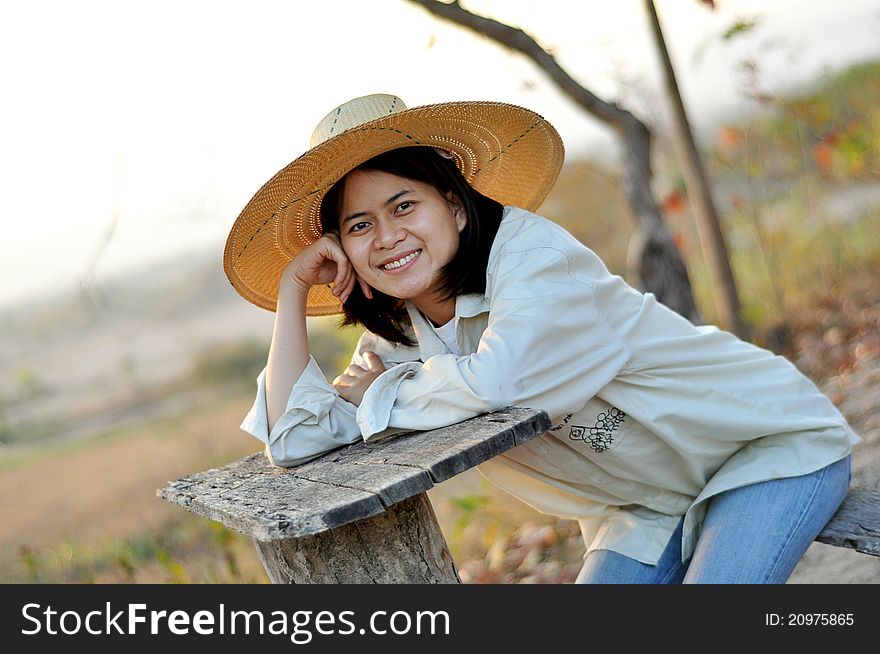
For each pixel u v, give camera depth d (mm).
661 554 3254
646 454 3082
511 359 2619
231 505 2350
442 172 2898
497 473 3316
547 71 6020
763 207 9578
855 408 6254
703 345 3062
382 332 3248
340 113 2975
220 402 11906
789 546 2936
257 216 3006
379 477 2246
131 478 9992
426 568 2572
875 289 8672
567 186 9984
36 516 9188
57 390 15203
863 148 9312
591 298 2789
